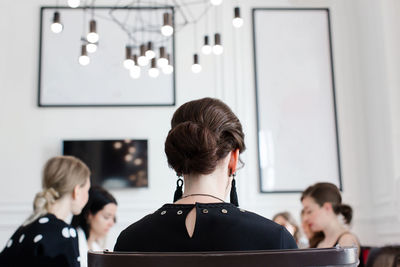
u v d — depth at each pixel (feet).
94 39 12.29
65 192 7.88
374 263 6.89
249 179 18.83
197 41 19.63
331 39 20.04
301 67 19.80
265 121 19.34
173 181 18.62
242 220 3.80
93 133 18.76
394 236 16.81
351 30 20.17
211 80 19.43
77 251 7.52
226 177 4.19
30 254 7.05
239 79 19.51
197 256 3.10
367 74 19.25
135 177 18.31
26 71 18.98
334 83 19.75
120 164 18.37
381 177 17.97
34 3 19.44
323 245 10.77
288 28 20.04
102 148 18.42
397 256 6.60
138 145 18.54
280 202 18.79
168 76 19.24
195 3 19.90
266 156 19.08
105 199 11.71
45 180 7.94
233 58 19.65
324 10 20.22
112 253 3.27
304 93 19.63
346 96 19.72
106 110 18.95
